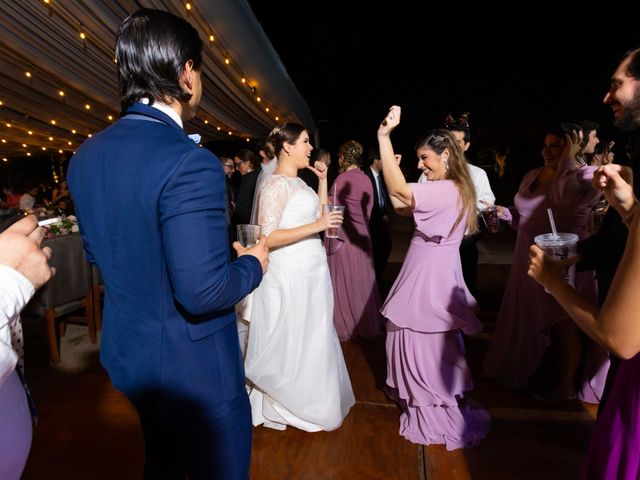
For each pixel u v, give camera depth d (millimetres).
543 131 11266
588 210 2416
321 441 2188
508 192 10125
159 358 1061
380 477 1937
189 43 1078
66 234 3234
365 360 3152
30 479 1952
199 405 1100
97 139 1062
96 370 3033
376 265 4562
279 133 2195
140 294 1044
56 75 3754
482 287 4738
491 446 2131
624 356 771
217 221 974
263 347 2152
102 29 3285
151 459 1248
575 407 2457
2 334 778
